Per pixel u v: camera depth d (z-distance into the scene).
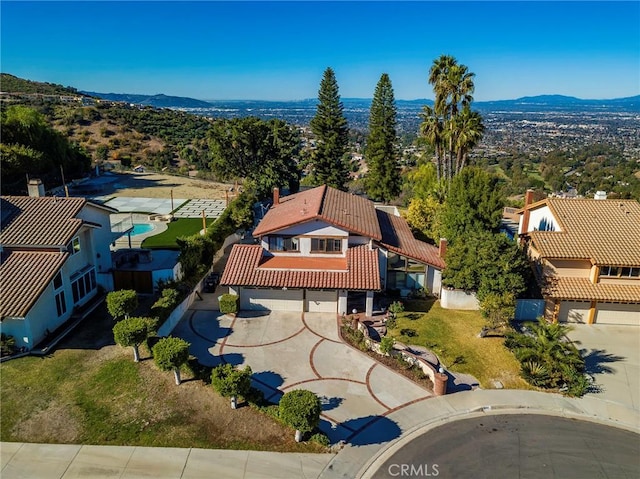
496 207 35.34
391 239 33.44
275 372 23.09
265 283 28.30
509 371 24.17
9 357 22.61
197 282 31.27
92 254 29.05
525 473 17.39
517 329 28.64
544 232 30.53
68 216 27.02
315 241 30.59
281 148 57.84
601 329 29.30
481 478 17.08
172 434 18.55
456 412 20.77
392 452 18.25
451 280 30.25
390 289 32.56
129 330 21.53
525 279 29.80
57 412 19.36
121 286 29.98
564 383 23.02
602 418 20.92
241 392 19.45
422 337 27.19
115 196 59.91
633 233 30.42
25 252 25.11
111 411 19.56
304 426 17.73
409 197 60.50
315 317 28.81
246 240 42.75
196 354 24.44
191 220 49.03
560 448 18.84
